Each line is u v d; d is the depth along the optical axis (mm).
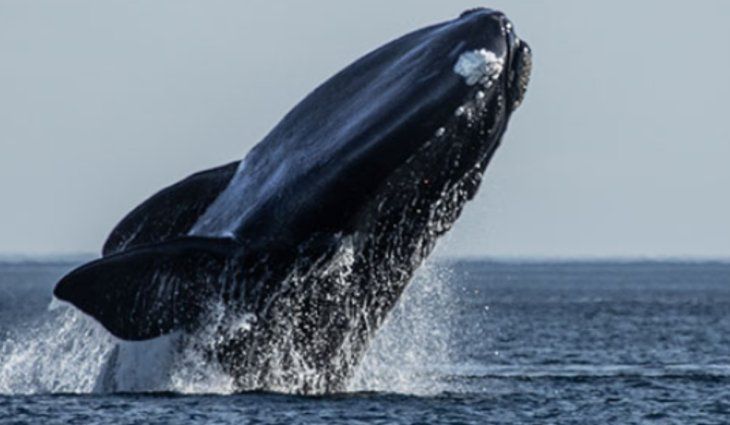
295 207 78000
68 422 79562
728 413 90250
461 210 79188
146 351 84312
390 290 80688
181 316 78500
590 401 94250
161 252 77625
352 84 78188
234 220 79500
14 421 80125
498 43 75312
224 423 77688
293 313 80438
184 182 82000
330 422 78375
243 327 80188
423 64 75938
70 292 77000
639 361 149250
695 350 172625
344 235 78188
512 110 77188
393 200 77438
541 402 92312
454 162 76688
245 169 80938
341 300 80438
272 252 78500
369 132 76188
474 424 81188
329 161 77125
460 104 74938
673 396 97875
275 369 82625
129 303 77375
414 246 79438
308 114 79188
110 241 82125
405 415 81438
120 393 85000
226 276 78500
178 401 82000
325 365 83250
